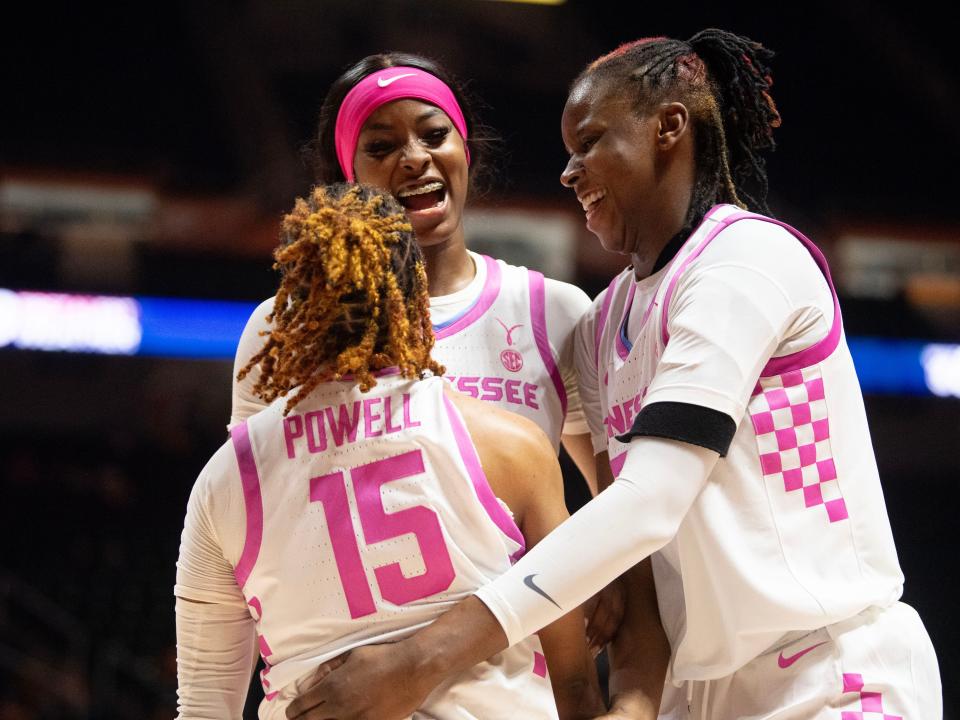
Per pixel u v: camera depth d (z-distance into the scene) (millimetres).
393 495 3072
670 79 3887
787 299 3508
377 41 27438
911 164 27312
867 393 24188
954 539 23703
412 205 4539
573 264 24031
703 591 3566
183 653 3414
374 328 3145
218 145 25703
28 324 21984
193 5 27172
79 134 25469
